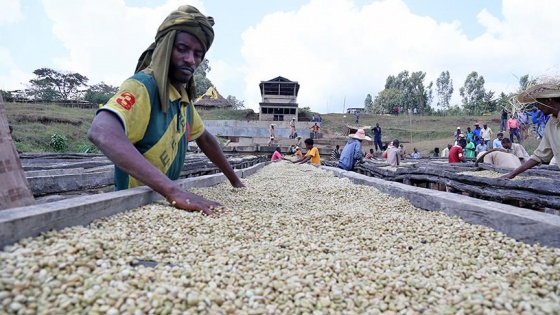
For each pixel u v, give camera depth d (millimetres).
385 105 68500
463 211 2570
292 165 11195
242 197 3748
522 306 1249
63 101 33844
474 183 3908
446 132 33938
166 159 3055
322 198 4191
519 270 1639
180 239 1961
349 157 8562
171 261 1672
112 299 1223
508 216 2137
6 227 1478
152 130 2842
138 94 2656
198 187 4012
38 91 45562
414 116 46719
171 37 2805
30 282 1230
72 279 1296
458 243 2066
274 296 1378
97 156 9297
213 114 40906
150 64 2945
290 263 1711
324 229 2357
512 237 2102
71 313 1147
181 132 3250
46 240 1579
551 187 2889
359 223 2488
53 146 18172
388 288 1460
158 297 1247
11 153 2139
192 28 2824
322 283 1495
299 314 1280
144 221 2201
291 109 39062
